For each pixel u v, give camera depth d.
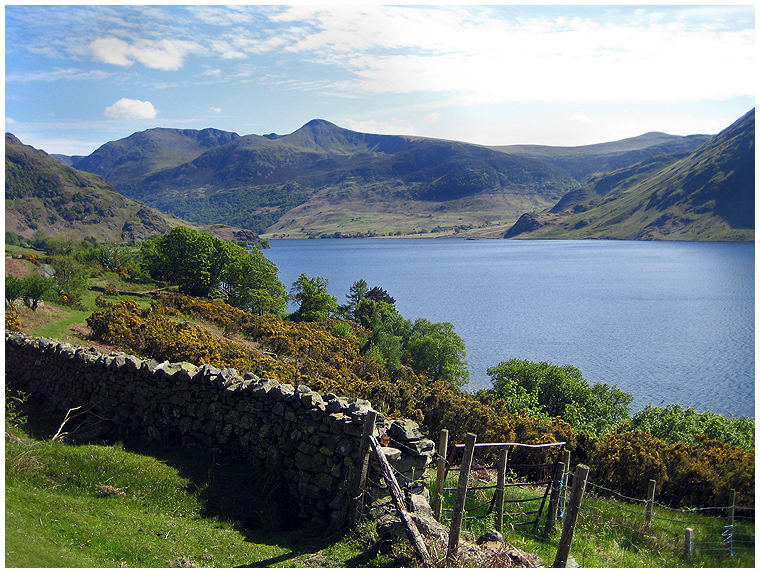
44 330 33.12
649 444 16.97
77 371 16.27
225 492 11.22
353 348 54.56
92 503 10.27
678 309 146.12
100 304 48.28
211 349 29.02
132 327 33.28
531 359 95.31
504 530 10.76
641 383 78.88
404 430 10.60
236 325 49.47
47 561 7.76
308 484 10.82
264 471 11.76
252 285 83.19
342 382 27.02
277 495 11.17
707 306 149.50
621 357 96.69
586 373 85.12
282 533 10.11
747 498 13.91
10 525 8.49
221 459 12.42
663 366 89.56
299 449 11.15
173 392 13.82
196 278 78.69
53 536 8.68
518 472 17.25
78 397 16.05
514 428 19.84
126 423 14.64
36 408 16.48
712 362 91.81
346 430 10.44
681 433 27.12
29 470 11.02
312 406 11.08
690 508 14.20
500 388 50.66
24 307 37.06
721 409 64.56
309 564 8.59
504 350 103.12
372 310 91.94
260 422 12.18
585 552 10.47
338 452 10.44
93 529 9.22
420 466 10.32
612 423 42.66
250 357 30.27
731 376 82.31
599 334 117.62
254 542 9.62
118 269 82.19
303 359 40.09
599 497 14.41
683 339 111.06
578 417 38.91
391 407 23.69
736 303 152.38
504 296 175.00
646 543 11.31
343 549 9.09
